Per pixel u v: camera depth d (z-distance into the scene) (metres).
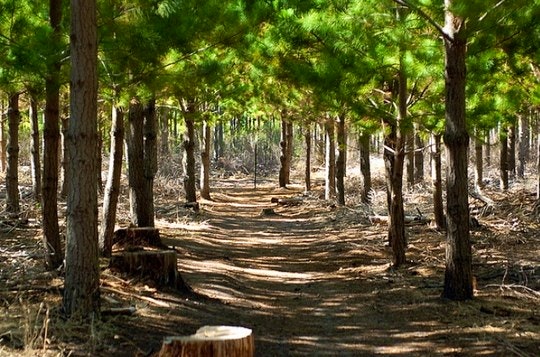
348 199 22.66
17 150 12.99
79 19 5.90
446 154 7.73
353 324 7.43
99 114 17.31
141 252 8.27
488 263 10.18
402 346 6.36
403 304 8.06
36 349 5.11
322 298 9.01
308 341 6.76
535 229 13.27
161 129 31.39
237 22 7.84
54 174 7.98
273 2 8.26
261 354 6.16
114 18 7.07
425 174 28.53
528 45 7.81
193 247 12.89
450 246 7.87
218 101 16.64
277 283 10.29
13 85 7.52
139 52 7.31
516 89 9.58
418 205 18.27
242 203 26.52
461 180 7.67
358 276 10.38
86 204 6.05
